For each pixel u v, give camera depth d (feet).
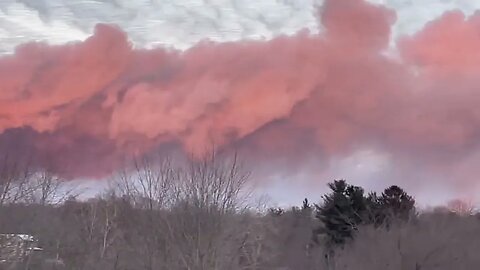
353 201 178.40
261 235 126.41
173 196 122.31
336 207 178.50
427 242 142.82
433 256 140.77
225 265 115.14
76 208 139.54
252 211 127.24
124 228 130.72
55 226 127.54
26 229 120.78
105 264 123.85
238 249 118.73
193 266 112.78
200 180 119.24
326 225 179.42
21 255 113.09
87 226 132.57
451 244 144.66
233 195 120.16
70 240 129.59
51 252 123.24
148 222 123.13
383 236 149.79
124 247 125.90
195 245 114.11
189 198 117.80
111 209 133.90
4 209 116.06
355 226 166.30
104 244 126.31
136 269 122.01
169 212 121.49
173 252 116.57
